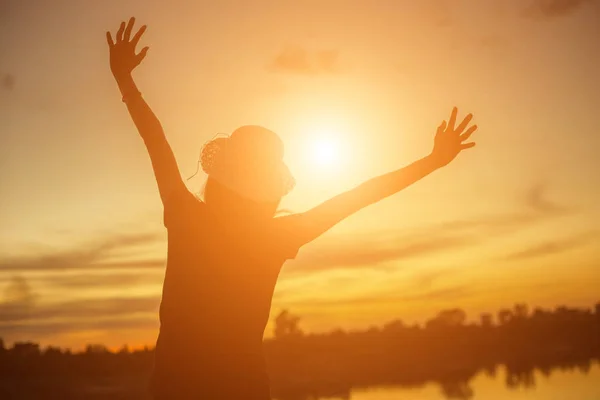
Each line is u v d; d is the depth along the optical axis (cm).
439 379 3111
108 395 1972
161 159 199
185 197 193
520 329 4738
